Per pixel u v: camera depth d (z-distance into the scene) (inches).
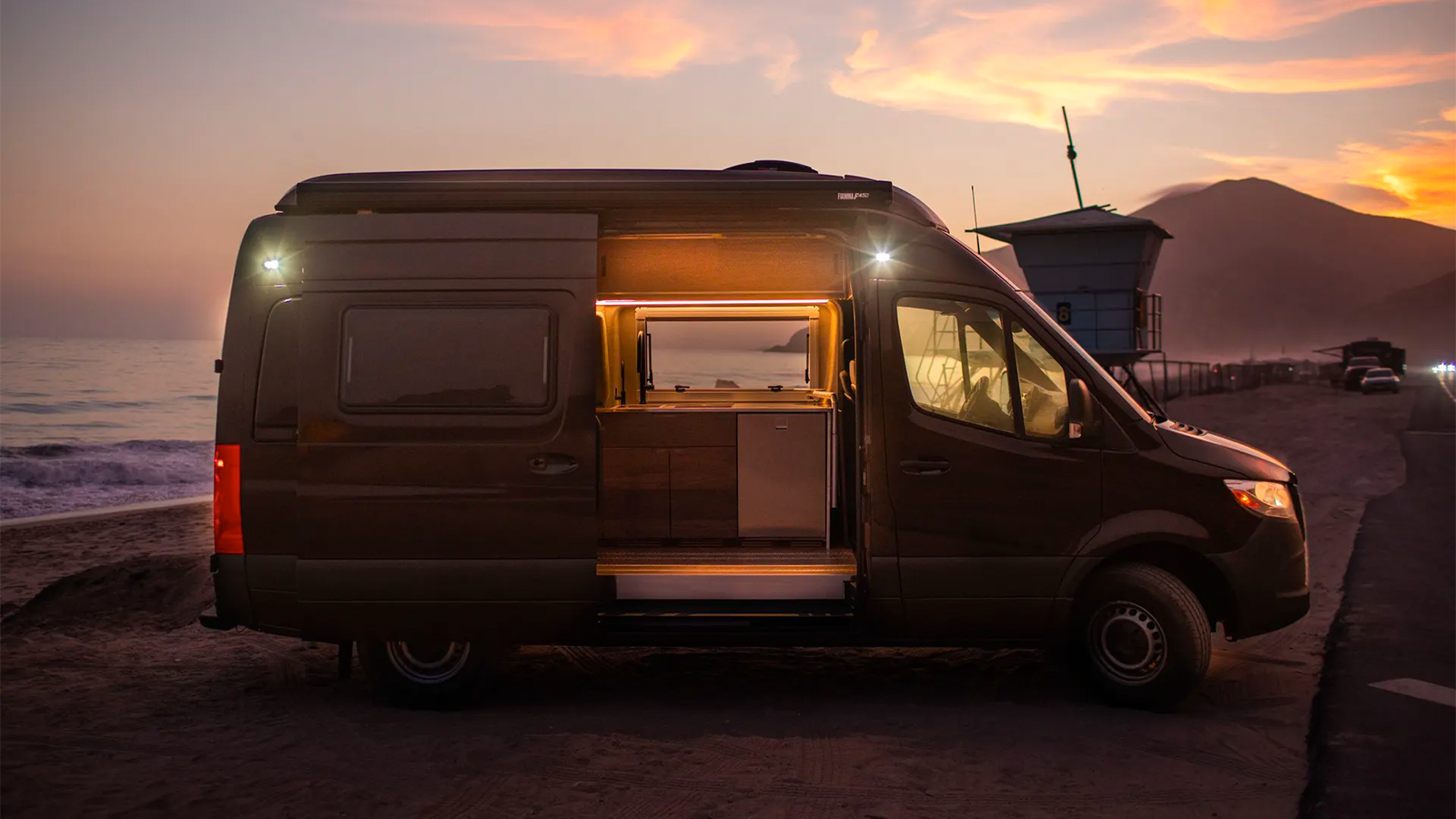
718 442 251.9
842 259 259.1
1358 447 915.4
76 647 279.9
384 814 167.0
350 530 213.9
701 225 222.2
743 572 226.4
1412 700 228.8
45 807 169.2
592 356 214.2
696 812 167.6
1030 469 217.2
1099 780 181.9
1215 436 233.9
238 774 185.2
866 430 217.8
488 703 229.5
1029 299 224.5
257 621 219.1
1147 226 750.5
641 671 256.8
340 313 215.6
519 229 216.2
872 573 217.0
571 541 213.3
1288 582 219.5
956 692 237.3
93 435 1317.7
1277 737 204.5
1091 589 218.7
